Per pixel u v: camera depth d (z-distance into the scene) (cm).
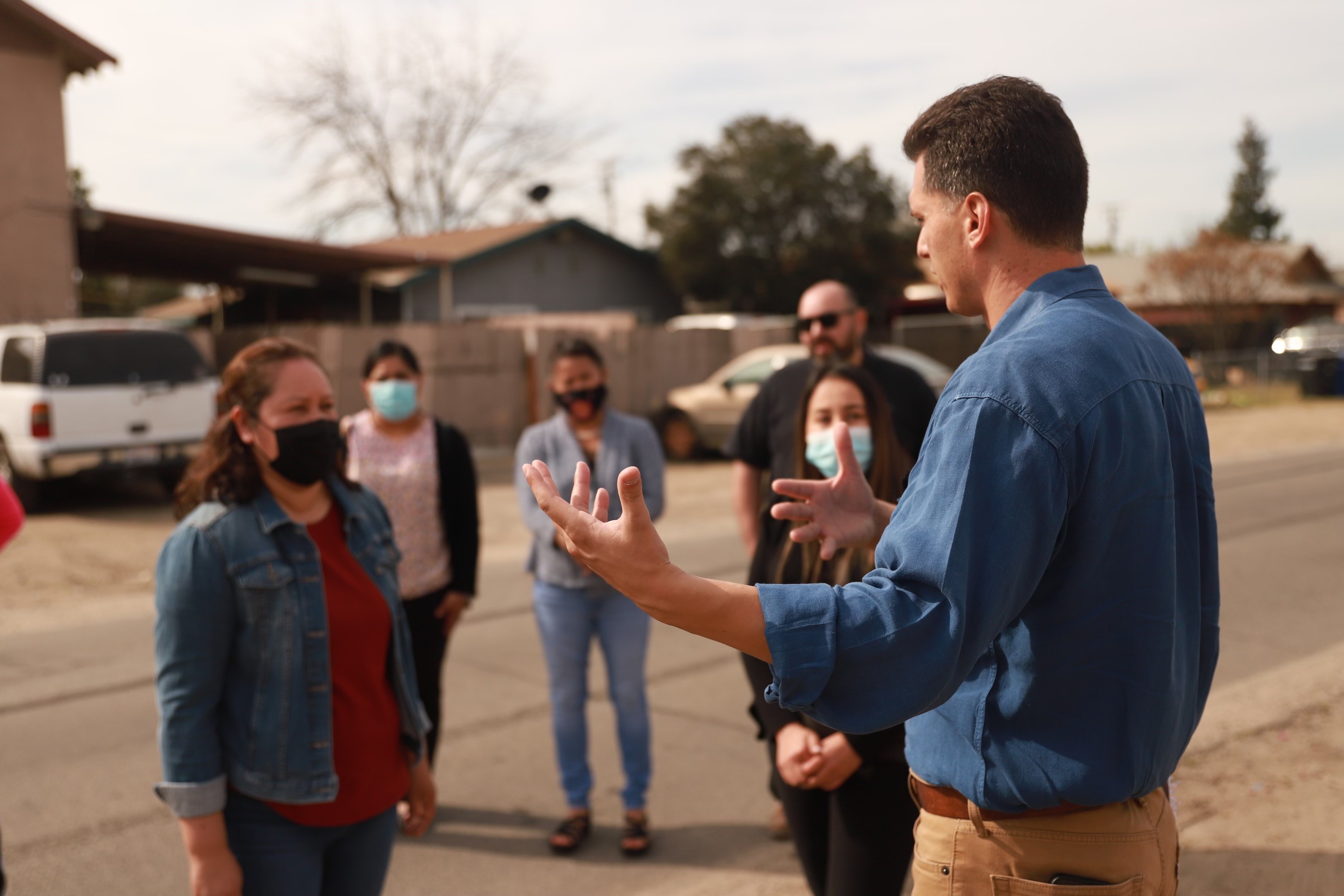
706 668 612
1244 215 6688
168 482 1227
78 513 1176
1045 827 159
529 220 3738
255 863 225
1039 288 160
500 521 1137
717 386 1598
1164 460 155
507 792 446
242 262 2047
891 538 144
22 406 1116
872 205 3161
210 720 219
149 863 380
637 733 398
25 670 617
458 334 1612
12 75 1512
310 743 223
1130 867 158
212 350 1567
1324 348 2816
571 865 382
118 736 508
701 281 3020
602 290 2878
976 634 137
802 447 294
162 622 218
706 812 426
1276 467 1460
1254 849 344
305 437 226
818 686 136
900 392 395
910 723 177
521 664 618
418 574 422
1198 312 2973
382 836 241
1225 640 624
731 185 3042
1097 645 151
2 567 902
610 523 139
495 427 1658
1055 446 143
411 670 251
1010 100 160
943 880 169
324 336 1516
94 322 1193
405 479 419
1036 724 154
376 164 3578
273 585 222
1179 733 161
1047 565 145
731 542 989
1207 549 169
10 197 1514
